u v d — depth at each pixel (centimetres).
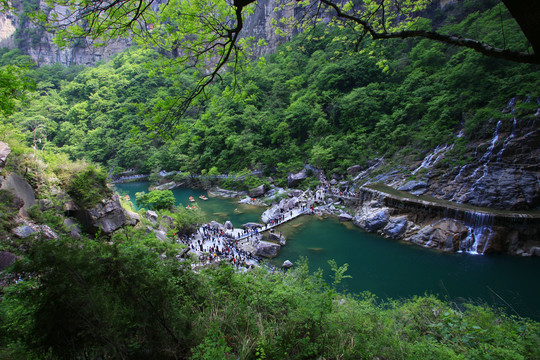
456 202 3347
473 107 4050
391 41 6247
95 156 7600
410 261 2677
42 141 7281
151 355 343
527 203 3078
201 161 6531
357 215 3844
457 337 584
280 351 438
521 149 3312
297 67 7806
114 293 344
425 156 4181
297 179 5138
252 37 805
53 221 1695
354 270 2520
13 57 10550
